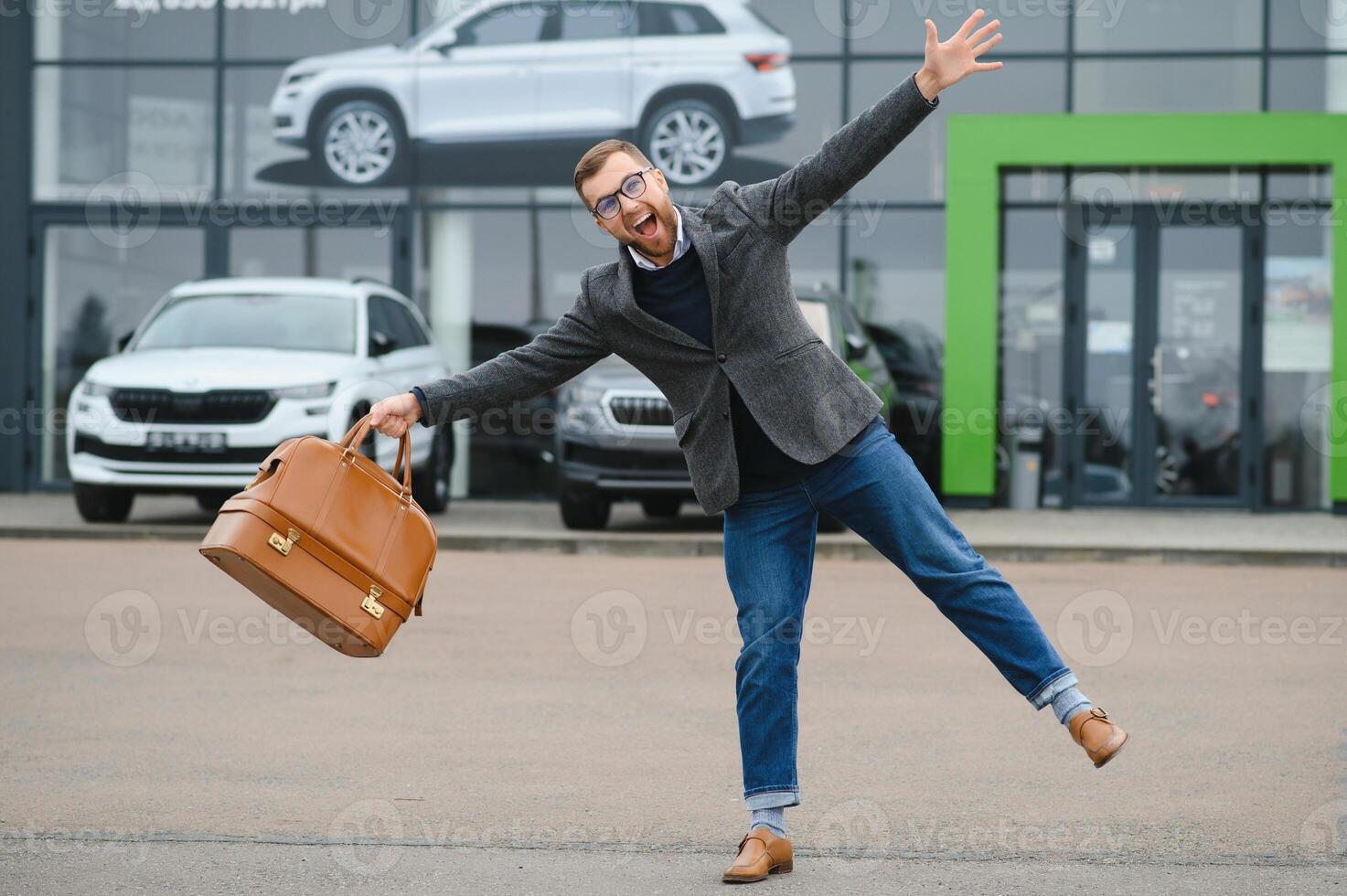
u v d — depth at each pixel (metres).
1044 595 9.23
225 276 15.68
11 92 15.76
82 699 6.03
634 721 5.70
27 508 13.82
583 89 15.29
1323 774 4.86
